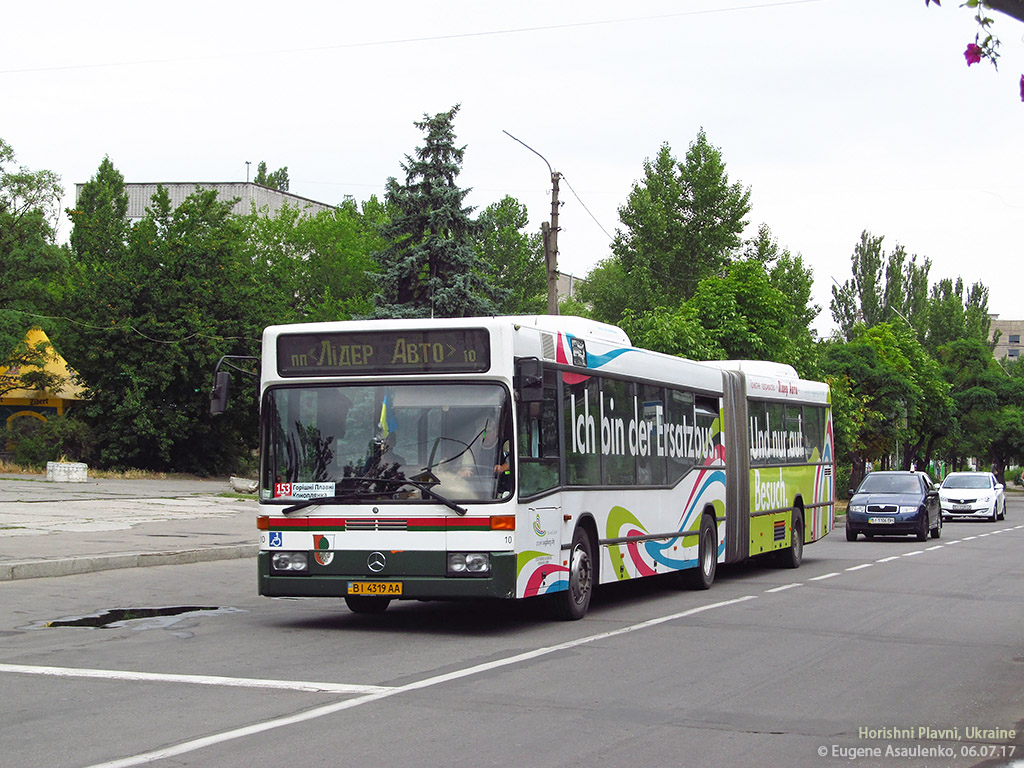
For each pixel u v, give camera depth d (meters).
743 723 7.66
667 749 6.86
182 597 14.84
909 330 61.62
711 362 20.80
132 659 9.85
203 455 50.69
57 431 45.34
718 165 63.03
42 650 10.34
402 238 40.44
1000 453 87.62
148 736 6.90
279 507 11.82
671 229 62.25
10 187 50.19
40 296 49.56
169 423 47.38
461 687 8.68
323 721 7.38
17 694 8.22
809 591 17.03
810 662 10.28
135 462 48.41
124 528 23.67
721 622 13.11
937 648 11.29
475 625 12.62
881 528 30.89
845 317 83.62
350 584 11.55
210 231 51.19
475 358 11.66
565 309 74.00
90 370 47.84
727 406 18.97
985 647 11.42
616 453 14.51
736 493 18.98
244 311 49.66
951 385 73.00
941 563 23.06
